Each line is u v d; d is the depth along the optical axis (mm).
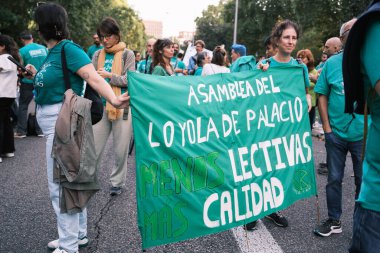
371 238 1611
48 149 2699
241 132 2730
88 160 2523
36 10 2594
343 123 3311
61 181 2525
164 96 2428
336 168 3410
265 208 2799
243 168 2701
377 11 1400
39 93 2670
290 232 3484
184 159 2467
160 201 2383
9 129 5980
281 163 2922
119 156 4281
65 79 2592
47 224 3506
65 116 2457
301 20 26234
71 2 23406
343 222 3764
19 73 5805
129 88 2326
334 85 3322
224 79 2709
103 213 3828
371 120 1641
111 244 3162
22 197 4215
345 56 1569
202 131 2551
